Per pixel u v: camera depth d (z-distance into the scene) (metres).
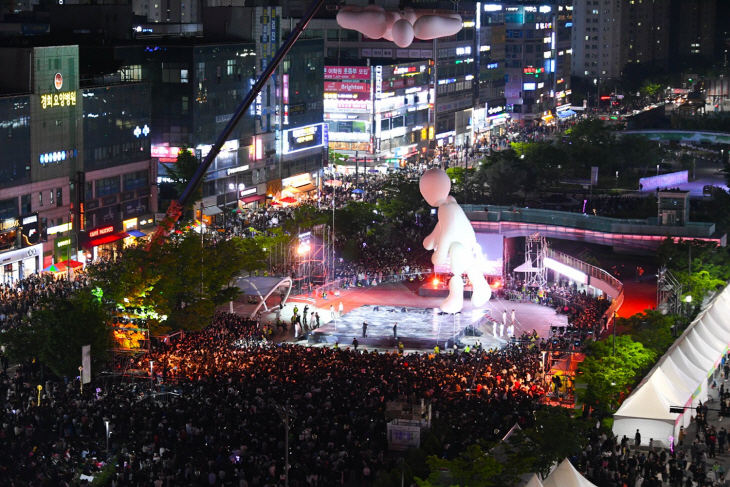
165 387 101.00
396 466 81.69
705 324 121.44
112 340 110.38
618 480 81.31
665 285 138.25
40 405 94.50
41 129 154.62
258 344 123.06
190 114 192.38
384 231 180.75
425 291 162.00
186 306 122.56
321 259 169.88
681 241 156.50
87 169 165.38
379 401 97.06
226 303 137.12
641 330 117.69
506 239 175.88
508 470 73.62
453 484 73.94
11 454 81.81
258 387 98.06
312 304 155.25
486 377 104.75
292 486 76.75
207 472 79.06
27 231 152.88
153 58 192.25
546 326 144.25
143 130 178.75
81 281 144.25
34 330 108.88
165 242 126.19
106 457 84.44
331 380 100.56
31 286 141.25
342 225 178.75
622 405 95.19
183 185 178.62
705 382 107.38
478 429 89.50
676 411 80.31
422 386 101.06
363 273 169.75
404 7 82.88
